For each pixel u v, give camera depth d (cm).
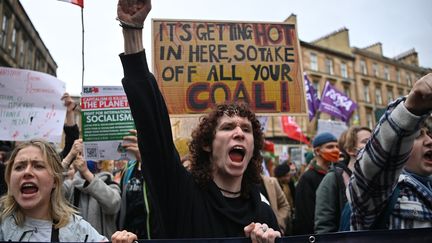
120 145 282
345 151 304
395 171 148
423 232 156
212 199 172
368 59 3409
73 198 284
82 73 266
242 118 188
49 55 1808
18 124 309
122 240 147
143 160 161
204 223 162
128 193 284
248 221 169
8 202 200
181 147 432
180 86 354
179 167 171
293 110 371
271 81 372
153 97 159
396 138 138
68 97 327
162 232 164
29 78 317
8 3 1320
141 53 159
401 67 3691
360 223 171
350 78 3209
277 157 985
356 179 161
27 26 1498
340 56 3170
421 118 133
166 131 164
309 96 996
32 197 194
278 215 362
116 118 285
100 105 286
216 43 367
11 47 1364
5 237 190
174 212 165
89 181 274
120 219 281
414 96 129
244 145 181
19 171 198
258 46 376
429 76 125
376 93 3431
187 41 363
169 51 358
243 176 189
